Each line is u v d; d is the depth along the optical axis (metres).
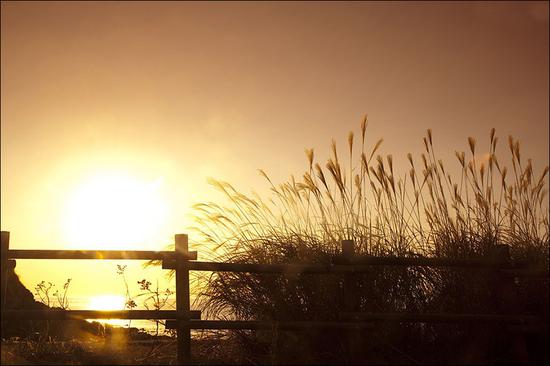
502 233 7.82
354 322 6.76
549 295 6.91
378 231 7.94
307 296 7.28
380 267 7.31
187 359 6.73
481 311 7.05
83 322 7.80
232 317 7.59
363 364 6.63
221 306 7.62
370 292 7.21
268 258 7.69
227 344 7.44
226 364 6.80
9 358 6.54
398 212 8.04
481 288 7.11
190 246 8.16
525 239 7.66
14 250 6.69
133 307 7.50
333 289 7.22
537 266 6.98
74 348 7.07
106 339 7.19
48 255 6.72
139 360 6.80
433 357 6.85
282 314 7.21
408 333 7.09
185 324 6.74
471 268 7.16
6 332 7.54
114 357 6.65
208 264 6.90
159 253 6.90
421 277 7.36
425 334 7.16
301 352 6.85
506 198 7.97
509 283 6.98
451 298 7.21
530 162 7.93
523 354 6.50
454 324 7.10
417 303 7.31
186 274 6.89
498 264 6.97
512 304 6.93
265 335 7.09
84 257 6.78
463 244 7.58
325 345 6.98
